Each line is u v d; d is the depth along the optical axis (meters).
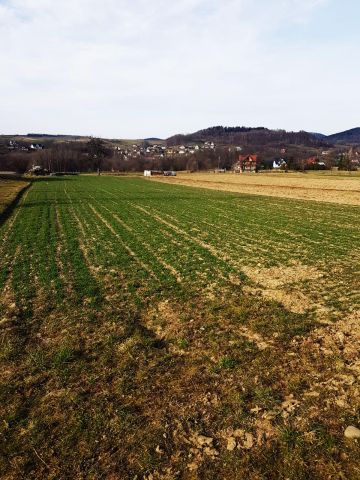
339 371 7.68
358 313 10.53
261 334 9.45
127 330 9.90
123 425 6.41
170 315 10.85
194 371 7.94
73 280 14.32
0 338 9.63
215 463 5.59
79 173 152.62
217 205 39.41
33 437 6.25
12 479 5.50
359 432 5.88
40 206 38.47
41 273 15.26
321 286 13.03
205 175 124.50
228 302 11.70
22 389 7.57
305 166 143.12
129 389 7.41
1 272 15.53
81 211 34.72
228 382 7.50
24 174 125.94
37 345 9.27
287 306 11.31
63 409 6.89
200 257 17.56
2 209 34.69
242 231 24.27
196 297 12.27
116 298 12.34
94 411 6.79
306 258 17.03
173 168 182.12
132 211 34.75
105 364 8.34
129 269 15.68
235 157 196.25
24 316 10.98
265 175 112.00
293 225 26.44
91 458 5.78
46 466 5.68
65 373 8.01
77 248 19.78
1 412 6.91
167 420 6.51
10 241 21.69
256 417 6.47
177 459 5.70
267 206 38.41
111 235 23.31
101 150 196.50
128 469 5.57
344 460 5.46
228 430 6.22
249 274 14.73
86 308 11.51
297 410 6.57
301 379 7.47
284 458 5.57
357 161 179.12
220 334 9.52
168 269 15.64
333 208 36.25
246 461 5.57
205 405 6.86
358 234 22.75
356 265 15.65
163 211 34.72
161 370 8.02
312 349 8.62
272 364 8.05
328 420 6.28
